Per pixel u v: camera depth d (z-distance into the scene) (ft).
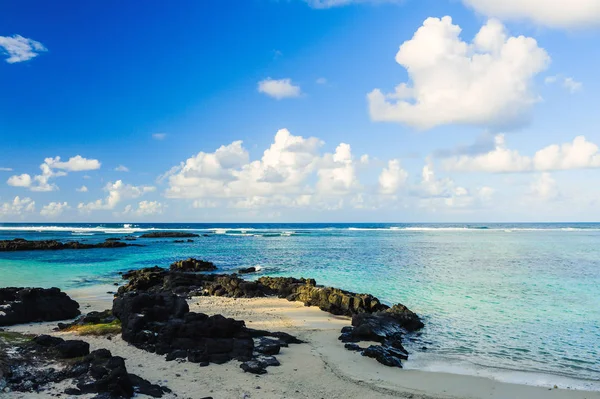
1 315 76.59
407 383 53.52
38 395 41.75
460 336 77.36
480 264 186.91
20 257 217.56
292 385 50.47
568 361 64.23
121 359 50.83
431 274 156.25
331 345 68.80
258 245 310.45
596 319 89.76
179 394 45.96
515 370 60.13
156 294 74.84
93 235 426.92
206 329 61.82
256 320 86.12
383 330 74.84
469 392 51.37
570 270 167.73
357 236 449.48
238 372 53.47
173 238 402.93
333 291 100.83
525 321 87.97
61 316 82.89
